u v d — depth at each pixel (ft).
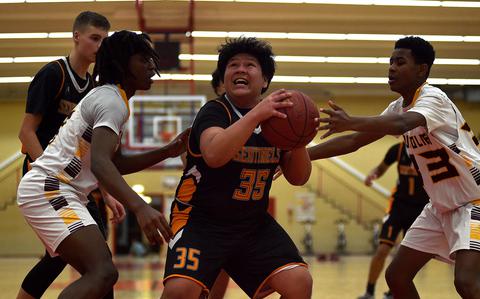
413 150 12.84
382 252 21.70
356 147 13.15
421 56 12.62
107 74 11.25
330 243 62.85
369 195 63.72
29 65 58.44
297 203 63.36
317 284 28.53
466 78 61.31
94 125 10.59
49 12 47.01
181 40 50.96
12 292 24.56
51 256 11.62
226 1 45.91
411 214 21.75
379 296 23.59
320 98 65.31
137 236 62.34
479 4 46.21
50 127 13.53
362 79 61.05
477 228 11.85
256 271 10.80
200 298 10.48
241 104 10.83
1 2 45.32
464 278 11.48
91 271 10.40
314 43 53.26
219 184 10.57
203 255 10.41
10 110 64.85
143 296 22.91
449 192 12.46
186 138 12.39
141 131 50.39
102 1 45.52
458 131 12.35
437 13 47.78
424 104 11.93
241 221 10.81
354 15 47.98
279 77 60.64
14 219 61.41
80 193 11.26
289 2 46.01
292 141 10.10
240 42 10.74
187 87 61.82
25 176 11.20
